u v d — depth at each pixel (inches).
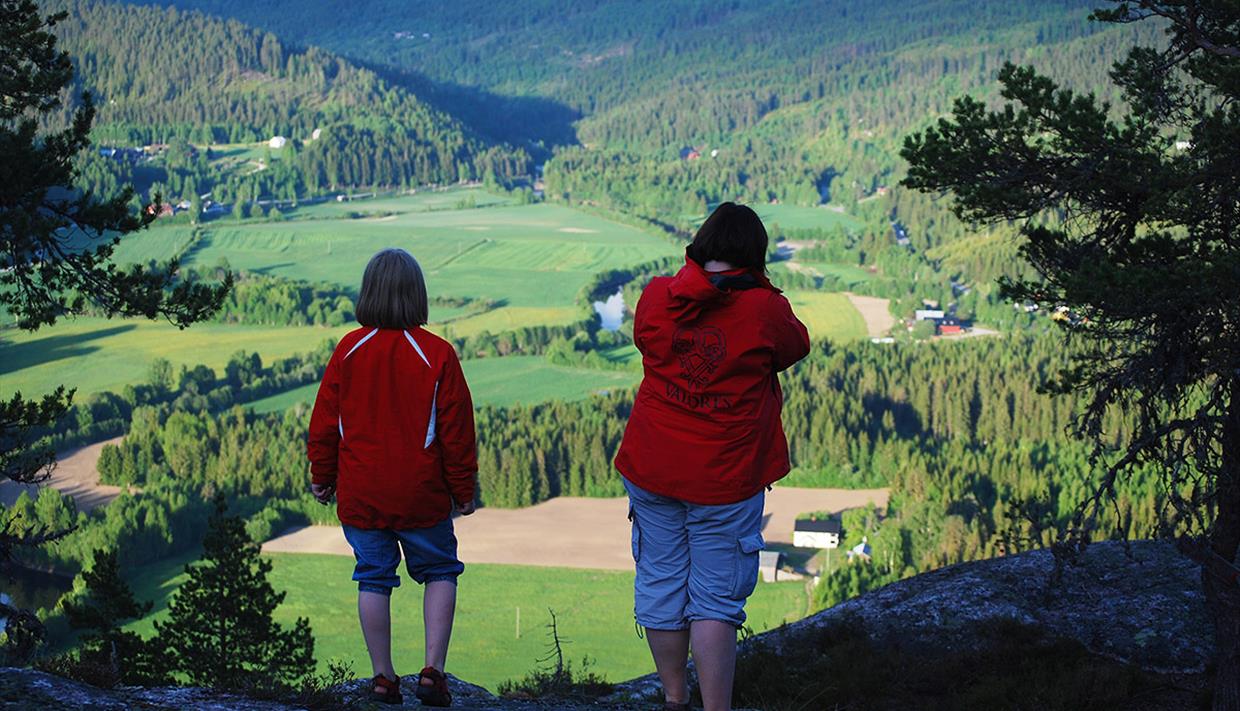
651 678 388.5
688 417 176.4
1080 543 409.7
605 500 5036.9
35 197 526.0
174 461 5482.3
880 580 3570.4
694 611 179.3
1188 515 373.1
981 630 457.4
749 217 177.2
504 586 3937.0
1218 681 361.4
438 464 194.7
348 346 194.7
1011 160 398.3
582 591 3890.3
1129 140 386.0
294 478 4977.9
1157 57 404.5
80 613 844.0
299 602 3767.2
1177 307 348.8
